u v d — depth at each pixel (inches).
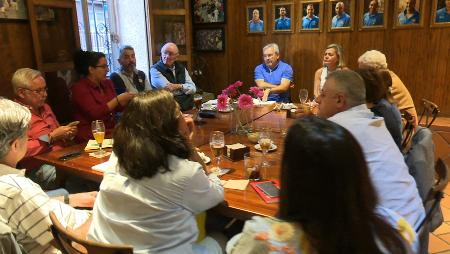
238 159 74.3
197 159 59.9
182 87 148.1
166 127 48.4
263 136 80.5
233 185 61.3
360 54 164.2
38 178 88.5
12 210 49.5
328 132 27.8
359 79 63.0
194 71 196.4
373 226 28.1
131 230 47.4
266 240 29.3
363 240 27.1
